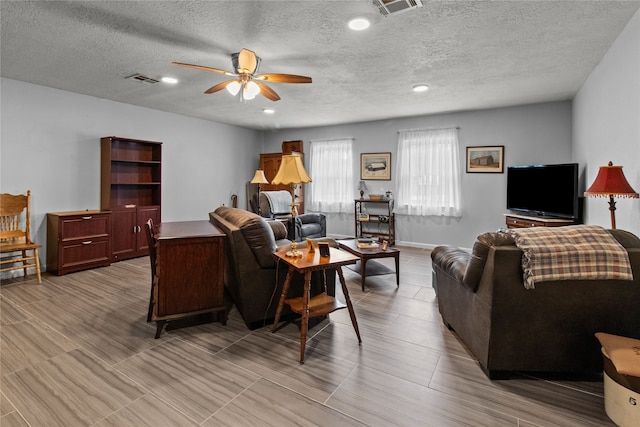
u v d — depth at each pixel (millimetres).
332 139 6598
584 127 3854
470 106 4977
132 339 2361
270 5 2188
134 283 3648
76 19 2398
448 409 1641
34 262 3945
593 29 2545
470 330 2086
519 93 4293
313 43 2775
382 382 1863
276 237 3572
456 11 2264
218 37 2672
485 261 1839
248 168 7117
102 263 4293
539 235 1754
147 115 5199
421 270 4258
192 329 2535
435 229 5676
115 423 1528
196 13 2297
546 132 4785
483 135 5207
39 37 2695
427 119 5637
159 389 1786
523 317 1799
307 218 5543
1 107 3740
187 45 2830
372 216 6156
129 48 2904
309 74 3539
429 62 3209
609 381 1562
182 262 2434
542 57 3092
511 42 2771
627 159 2500
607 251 1651
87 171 4500
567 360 1823
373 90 4160
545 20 2400
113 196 4797
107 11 2283
